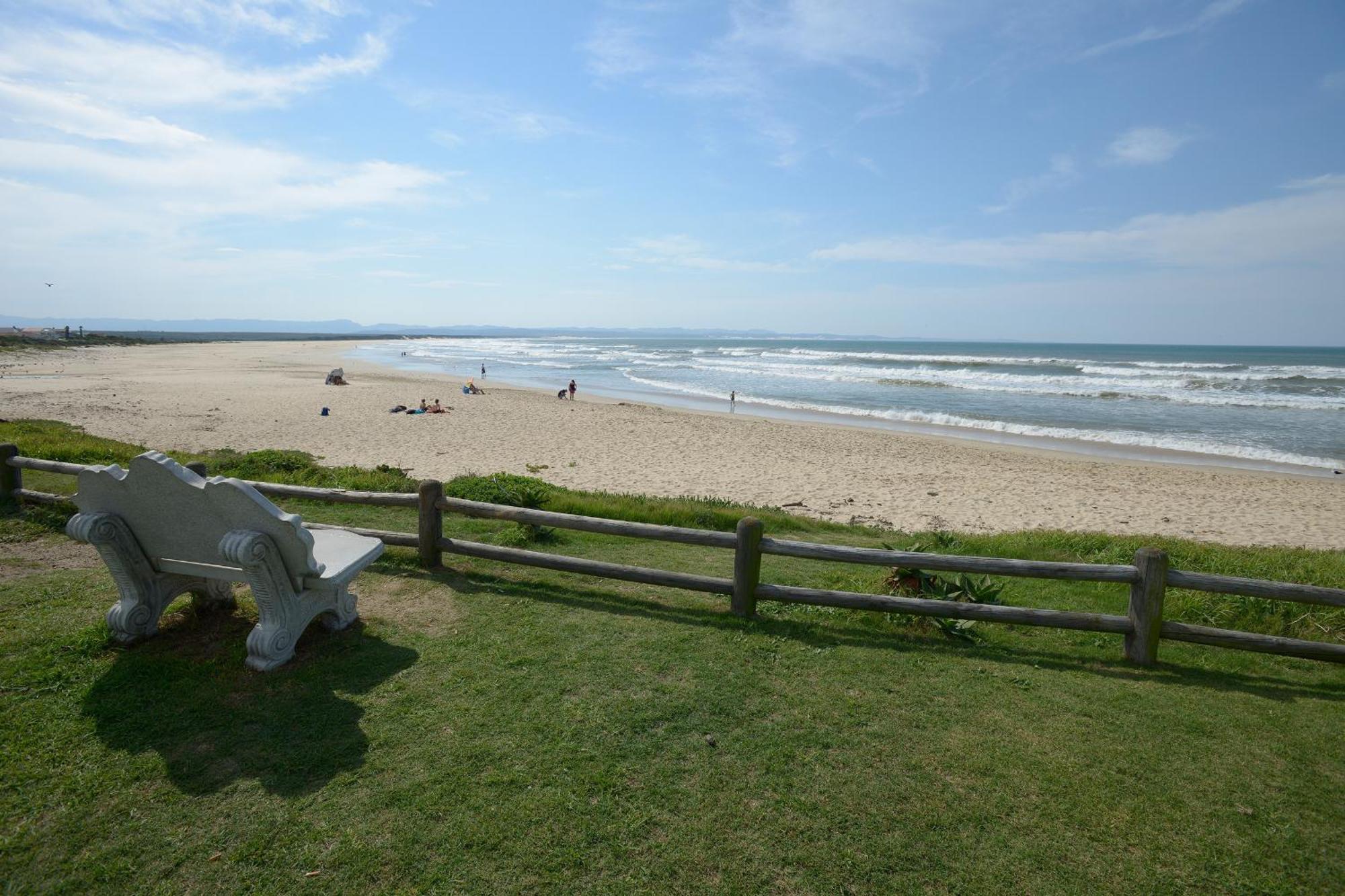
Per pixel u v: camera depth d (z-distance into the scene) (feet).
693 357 262.88
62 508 21.76
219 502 12.19
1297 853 9.34
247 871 8.40
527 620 15.47
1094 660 15.06
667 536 16.52
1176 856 9.21
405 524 22.80
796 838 9.23
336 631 14.28
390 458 52.01
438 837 8.98
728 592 16.42
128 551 13.08
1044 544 27.96
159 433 58.44
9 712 11.09
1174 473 57.06
